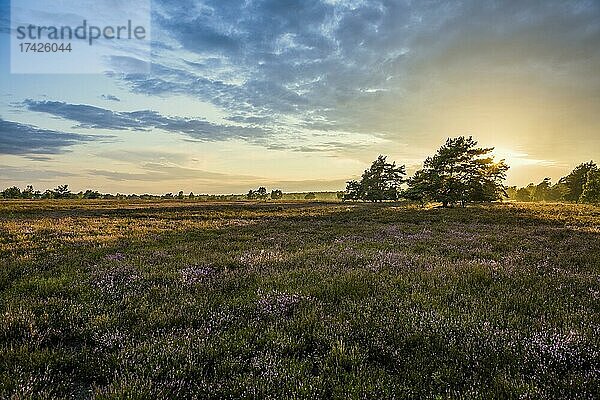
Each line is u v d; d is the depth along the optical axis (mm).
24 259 10555
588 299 6840
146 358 4586
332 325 5512
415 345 5098
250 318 6031
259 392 3930
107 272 8875
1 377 4059
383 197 82125
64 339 5305
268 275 8805
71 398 3932
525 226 22141
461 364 4465
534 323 5680
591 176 62469
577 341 4887
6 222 24609
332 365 4430
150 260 10812
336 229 20797
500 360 4551
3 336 5164
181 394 3918
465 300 6750
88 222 26328
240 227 22438
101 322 5598
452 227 21625
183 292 7359
